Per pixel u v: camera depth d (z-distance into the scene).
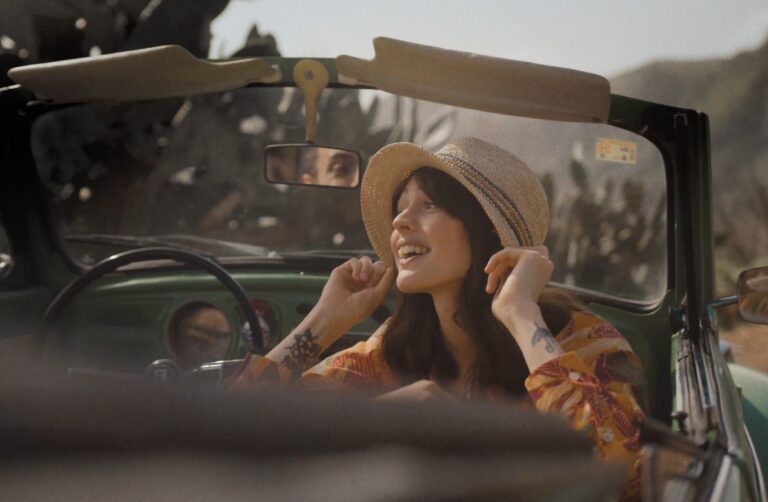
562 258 2.71
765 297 2.20
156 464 0.46
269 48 4.93
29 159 3.18
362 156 2.73
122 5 5.05
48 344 2.78
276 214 3.08
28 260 3.22
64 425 0.45
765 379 2.76
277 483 0.47
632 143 2.51
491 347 1.81
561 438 0.69
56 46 5.09
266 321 2.97
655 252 2.65
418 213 1.84
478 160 1.80
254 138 3.06
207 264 2.44
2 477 0.43
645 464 0.89
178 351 3.00
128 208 3.31
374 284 2.17
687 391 1.69
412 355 1.96
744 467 1.35
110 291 3.06
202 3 4.88
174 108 3.30
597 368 1.75
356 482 0.51
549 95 2.30
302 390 0.58
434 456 0.57
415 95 2.47
